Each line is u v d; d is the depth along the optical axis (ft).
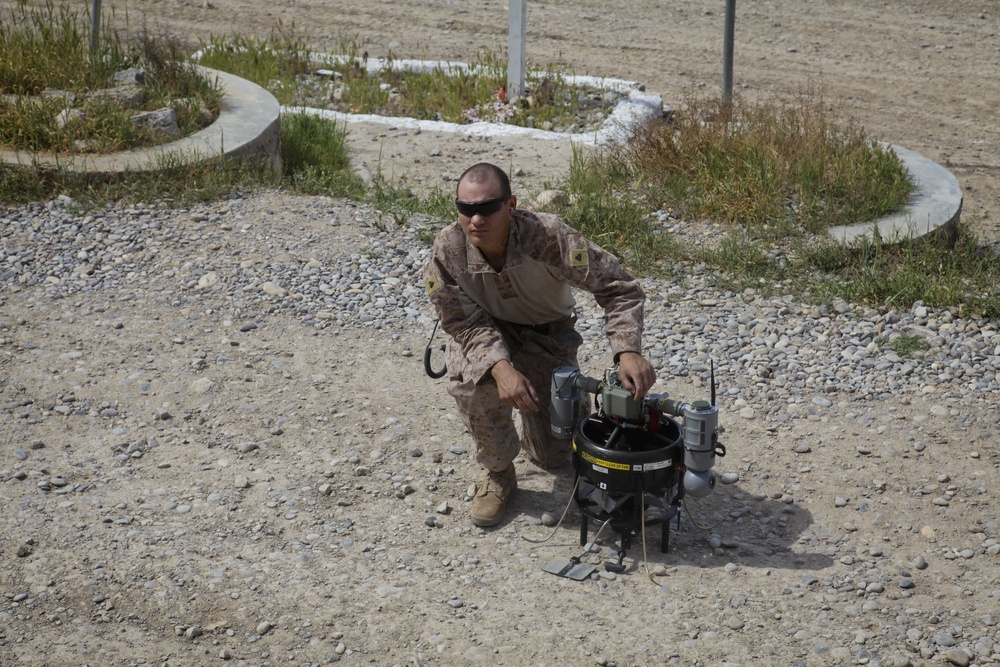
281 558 13.55
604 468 12.50
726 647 11.71
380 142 34.42
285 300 20.99
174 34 48.49
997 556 13.41
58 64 29.78
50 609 12.59
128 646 12.01
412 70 42.39
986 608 12.32
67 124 26.71
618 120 35.70
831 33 51.26
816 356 19.01
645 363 12.50
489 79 40.24
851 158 26.35
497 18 53.42
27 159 25.38
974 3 55.77
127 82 29.81
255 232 23.91
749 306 21.11
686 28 52.16
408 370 18.65
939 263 22.58
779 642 11.78
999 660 11.39
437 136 35.17
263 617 12.46
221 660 11.80
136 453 15.92
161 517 14.39
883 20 53.26
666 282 22.38
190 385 17.88
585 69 45.37
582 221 24.91
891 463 15.60
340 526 14.26
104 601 12.72
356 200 26.48
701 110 30.68
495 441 13.94
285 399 17.53
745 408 17.22
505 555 13.60
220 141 27.22
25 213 24.11
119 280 21.75
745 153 26.91
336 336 19.81
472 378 12.96
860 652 11.57
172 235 23.54
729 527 14.17
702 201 25.68
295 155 30.66
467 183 12.21
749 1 56.49
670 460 12.54
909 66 46.52
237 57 42.45
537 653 11.71
